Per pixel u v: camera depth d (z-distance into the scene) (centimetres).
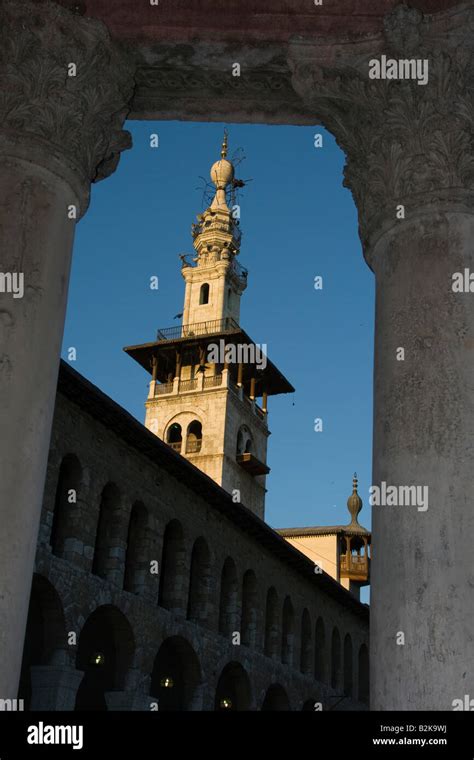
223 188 8669
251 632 4078
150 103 892
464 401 666
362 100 793
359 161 812
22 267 695
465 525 629
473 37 770
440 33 773
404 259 734
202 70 845
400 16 771
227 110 898
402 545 636
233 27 820
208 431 7188
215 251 8231
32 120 744
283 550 4372
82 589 2839
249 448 7619
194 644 3484
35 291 693
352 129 820
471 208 741
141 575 3228
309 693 4578
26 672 2758
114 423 3106
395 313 718
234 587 3950
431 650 598
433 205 739
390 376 698
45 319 694
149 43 816
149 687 3130
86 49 782
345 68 795
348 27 809
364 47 786
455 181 745
